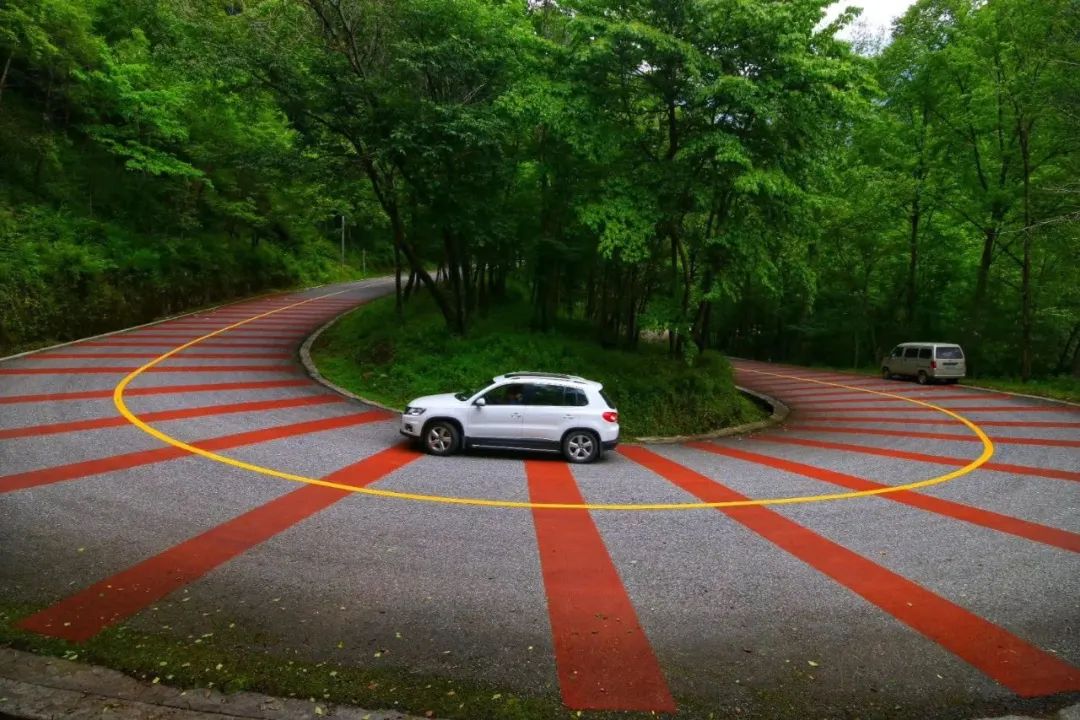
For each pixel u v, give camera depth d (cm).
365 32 1648
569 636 439
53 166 2222
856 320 3297
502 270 2403
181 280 2522
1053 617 495
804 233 1705
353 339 2017
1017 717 360
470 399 1051
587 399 1064
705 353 1895
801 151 1494
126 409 1150
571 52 1482
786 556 619
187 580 499
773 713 358
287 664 384
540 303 2086
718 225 1581
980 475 1012
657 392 1594
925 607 508
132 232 2416
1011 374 2662
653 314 1617
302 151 1722
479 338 1822
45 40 1970
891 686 390
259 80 1598
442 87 1634
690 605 498
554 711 350
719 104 1402
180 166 2411
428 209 1800
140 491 722
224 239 3156
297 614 452
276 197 3356
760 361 4094
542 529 669
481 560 573
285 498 730
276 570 527
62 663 370
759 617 481
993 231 2495
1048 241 2331
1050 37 2047
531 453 1095
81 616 431
